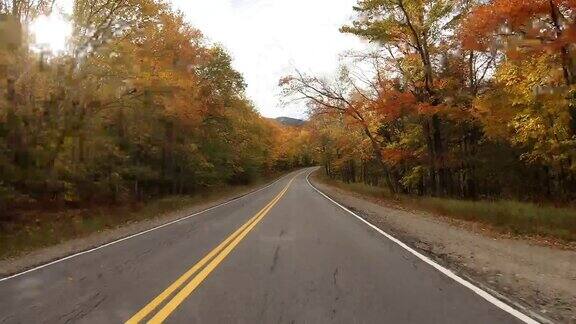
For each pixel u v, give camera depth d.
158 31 24.30
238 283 7.39
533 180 27.50
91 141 21.84
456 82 25.81
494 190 31.52
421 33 25.38
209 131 41.03
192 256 10.14
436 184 32.78
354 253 10.21
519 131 18.78
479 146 29.17
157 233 15.37
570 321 5.43
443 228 15.47
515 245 11.75
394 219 18.52
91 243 13.96
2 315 6.03
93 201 24.42
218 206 28.67
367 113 33.62
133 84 22.20
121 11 20.66
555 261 9.56
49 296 7.02
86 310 6.10
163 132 32.38
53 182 19.56
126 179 29.75
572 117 16.81
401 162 34.12
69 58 19.02
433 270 8.37
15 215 17.55
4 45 16.61
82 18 19.36
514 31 17.19
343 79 31.53
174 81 24.53
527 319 5.46
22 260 11.58
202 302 6.29
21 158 17.55
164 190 38.78
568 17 16.06
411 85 27.91
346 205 26.58
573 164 17.77
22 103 17.45
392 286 7.12
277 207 24.78
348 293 6.69
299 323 5.32
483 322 5.33
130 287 7.36
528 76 16.66
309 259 9.48
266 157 91.31
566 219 14.22
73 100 19.62
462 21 20.23
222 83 39.38
